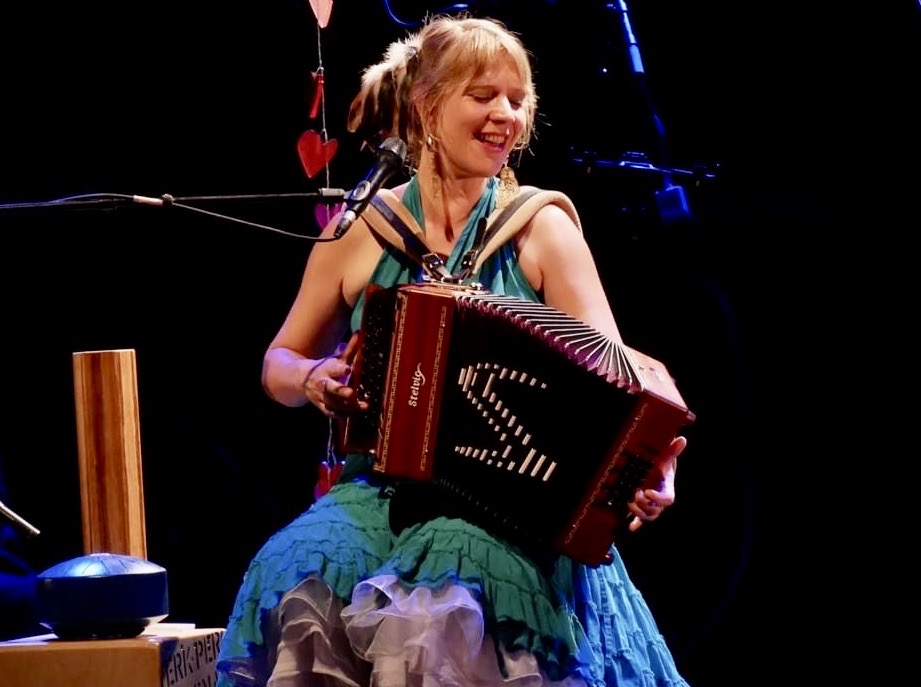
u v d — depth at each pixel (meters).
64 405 18.16
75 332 18.16
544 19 16.73
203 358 18.44
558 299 11.16
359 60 17.45
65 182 17.47
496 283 11.01
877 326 18.14
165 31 17.20
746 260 18.00
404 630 9.43
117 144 17.44
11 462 18.06
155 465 18.30
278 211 17.91
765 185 17.97
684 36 18.05
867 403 18.30
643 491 9.73
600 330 10.91
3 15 16.84
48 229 17.83
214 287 18.31
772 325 18.34
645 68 18.20
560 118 16.89
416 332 9.91
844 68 17.69
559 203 11.38
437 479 10.04
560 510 9.77
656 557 19.08
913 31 17.30
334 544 10.15
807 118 17.89
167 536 18.19
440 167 11.24
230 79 17.44
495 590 9.77
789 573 18.53
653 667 10.77
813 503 18.50
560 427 9.69
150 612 10.45
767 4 17.70
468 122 10.85
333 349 11.84
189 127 17.52
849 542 18.39
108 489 11.48
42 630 14.90
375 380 10.14
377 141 11.75
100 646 10.16
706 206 17.58
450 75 10.80
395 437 10.00
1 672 10.14
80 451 11.55
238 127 17.58
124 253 18.09
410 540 10.02
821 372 18.38
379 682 9.34
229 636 10.06
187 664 10.66
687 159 18.17
